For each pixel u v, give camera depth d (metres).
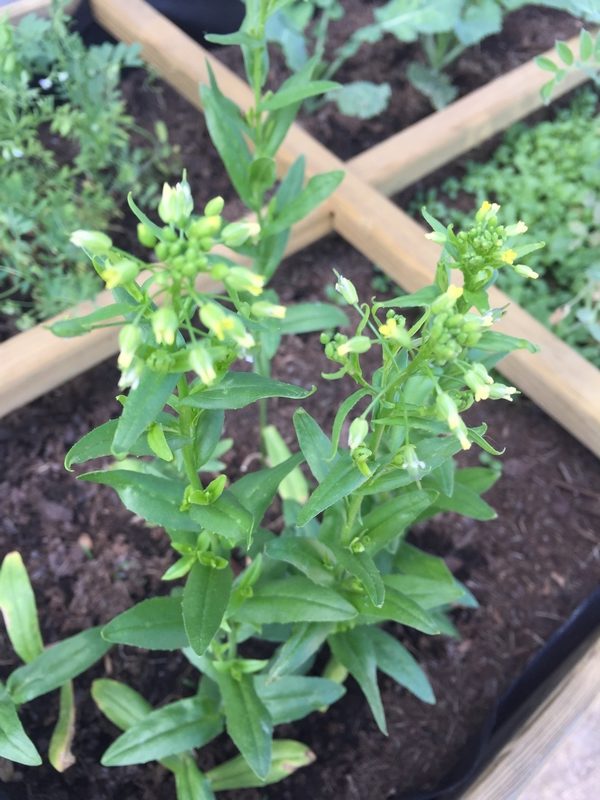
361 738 0.38
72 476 0.45
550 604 0.43
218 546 0.29
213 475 0.45
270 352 0.42
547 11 0.68
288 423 0.48
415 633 0.41
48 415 0.46
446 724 0.39
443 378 0.24
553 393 0.44
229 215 0.53
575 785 0.33
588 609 0.42
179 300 0.19
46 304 0.45
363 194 0.49
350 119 0.60
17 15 0.53
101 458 0.46
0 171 0.48
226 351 0.20
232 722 0.30
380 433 0.24
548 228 0.56
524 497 0.46
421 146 0.53
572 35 0.67
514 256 0.22
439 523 0.45
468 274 0.23
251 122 0.40
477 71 0.64
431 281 0.47
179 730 0.33
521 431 0.48
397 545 0.34
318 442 0.26
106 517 0.44
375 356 0.51
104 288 0.46
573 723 0.34
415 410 0.23
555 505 0.45
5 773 0.36
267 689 0.34
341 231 0.52
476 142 0.57
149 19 0.57
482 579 0.43
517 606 0.42
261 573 0.33
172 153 0.56
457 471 0.36
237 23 0.64
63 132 0.47
